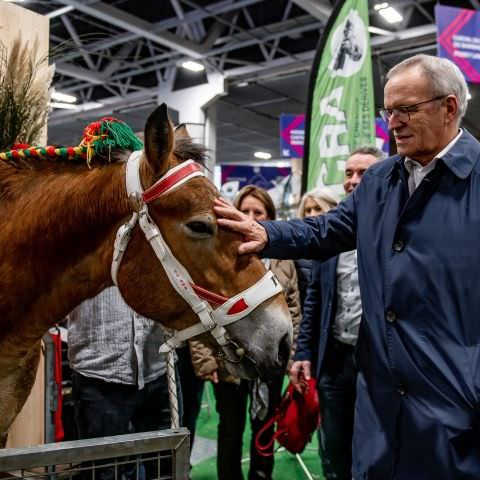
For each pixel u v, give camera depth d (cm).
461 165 129
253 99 1144
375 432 136
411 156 136
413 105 130
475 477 123
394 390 133
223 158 1816
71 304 149
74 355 192
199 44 827
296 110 1230
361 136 406
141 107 1095
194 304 137
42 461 85
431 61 132
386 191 144
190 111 961
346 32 411
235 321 137
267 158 1780
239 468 251
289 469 323
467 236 125
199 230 134
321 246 159
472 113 557
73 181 144
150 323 197
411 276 130
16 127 179
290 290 266
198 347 244
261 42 831
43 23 225
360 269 144
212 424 405
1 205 146
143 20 734
